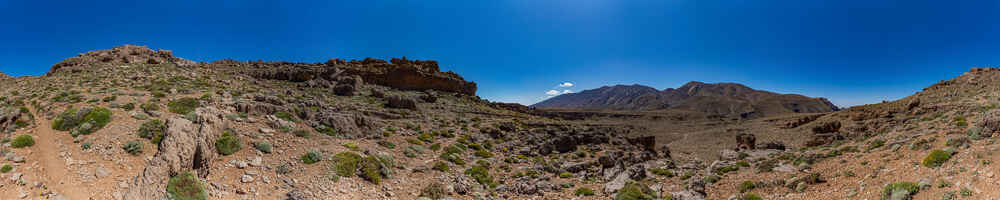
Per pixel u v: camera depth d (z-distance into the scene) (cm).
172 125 1736
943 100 7144
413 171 2661
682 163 4916
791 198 2106
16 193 1257
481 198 2211
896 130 4656
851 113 10681
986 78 8119
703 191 2506
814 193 2095
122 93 3397
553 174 3322
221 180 1694
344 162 2236
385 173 2323
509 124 6378
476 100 10950
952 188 1523
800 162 3088
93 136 1894
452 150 3700
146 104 2814
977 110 4612
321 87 7738
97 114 2145
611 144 5569
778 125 14350
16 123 1980
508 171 3309
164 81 4856
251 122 2691
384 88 9506
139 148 1812
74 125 2044
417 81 10706
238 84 6319
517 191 2492
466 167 3172
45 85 4122
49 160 1562
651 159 4947
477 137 4819
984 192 1352
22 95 3250
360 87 8625
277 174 1909
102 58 6944
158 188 1449
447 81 11238
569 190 2612
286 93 5984
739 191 2395
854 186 2048
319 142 2686
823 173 2462
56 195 1302
